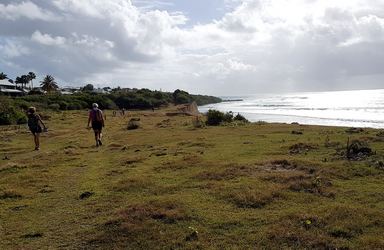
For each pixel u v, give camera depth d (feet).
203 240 24.91
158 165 48.16
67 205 33.73
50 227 28.73
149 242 24.97
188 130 98.12
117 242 25.34
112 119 167.94
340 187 35.09
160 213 29.12
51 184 41.55
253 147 59.31
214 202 32.01
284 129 89.15
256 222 27.50
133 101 385.91
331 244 23.30
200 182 38.52
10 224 29.81
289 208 30.04
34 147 74.64
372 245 22.94
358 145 49.24
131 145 71.36
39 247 25.30
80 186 40.01
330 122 160.56
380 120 162.40
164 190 36.27
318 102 397.39
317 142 60.64
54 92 430.20
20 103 212.43
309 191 34.14
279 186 35.32
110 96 385.91
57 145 77.56
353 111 231.30
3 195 37.17
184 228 26.91
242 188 35.06
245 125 106.42
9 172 48.93
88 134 98.17
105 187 38.75
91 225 28.55
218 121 114.11
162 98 439.63
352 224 25.98
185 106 243.19
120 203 33.24
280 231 25.23
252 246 23.77
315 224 26.35
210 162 47.70
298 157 48.49
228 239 24.94
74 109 307.17
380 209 29.19
